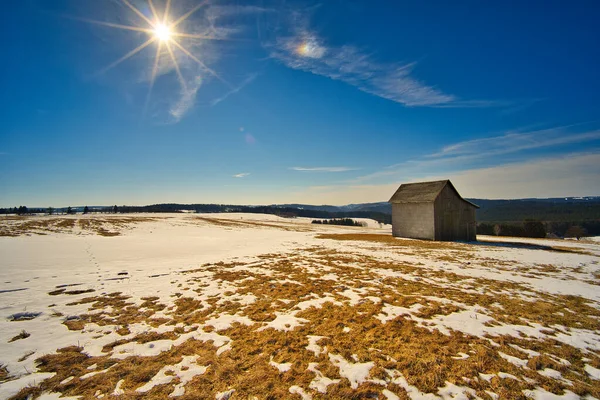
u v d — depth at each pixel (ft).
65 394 12.33
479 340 17.66
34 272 37.17
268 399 12.07
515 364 14.84
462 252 56.70
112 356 15.69
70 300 25.85
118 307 24.17
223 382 13.25
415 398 12.11
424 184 89.30
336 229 145.89
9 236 83.10
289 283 32.09
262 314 22.49
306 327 19.76
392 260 47.01
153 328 19.75
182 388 12.77
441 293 27.86
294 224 191.31
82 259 47.83
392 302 25.11
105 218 195.52
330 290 29.14
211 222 186.50
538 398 12.17
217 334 18.72
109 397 12.12
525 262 45.55
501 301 25.44
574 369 14.55
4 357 15.34
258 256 52.13
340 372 14.11
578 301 25.64
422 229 83.82
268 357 15.61
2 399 11.81
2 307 23.48
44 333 18.71
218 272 38.04
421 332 18.78
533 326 19.97
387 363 14.80
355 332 18.86
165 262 45.73
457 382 13.23
